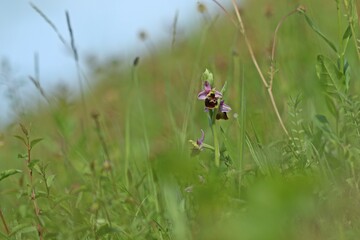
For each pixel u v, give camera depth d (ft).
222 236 12.14
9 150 29.01
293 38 26.81
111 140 25.17
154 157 18.06
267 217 11.34
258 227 11.32
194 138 20.88
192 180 14.67
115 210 17.60
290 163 15.90
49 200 17.99
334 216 13.41
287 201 11.39
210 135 20.86
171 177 15.66
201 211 13.60
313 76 22.72
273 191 11.39
